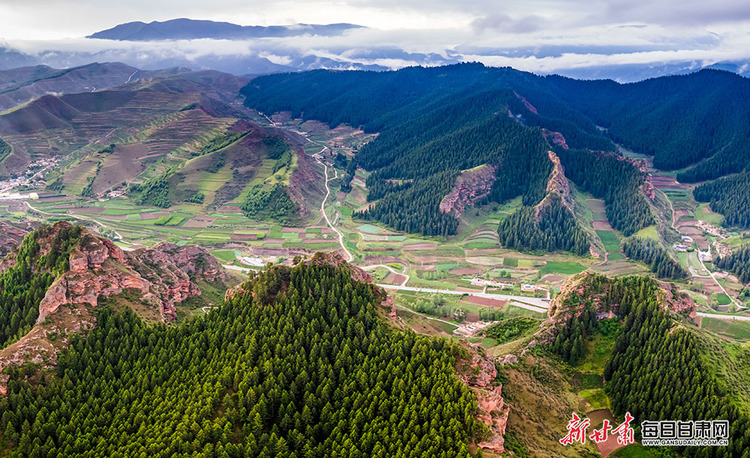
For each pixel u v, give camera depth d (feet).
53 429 537.65
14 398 552.41
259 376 592.19
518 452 554.05
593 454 590.96
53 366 602.44
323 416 555.69
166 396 577.02
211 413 552.00
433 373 584.81
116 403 572.51
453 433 521.65
